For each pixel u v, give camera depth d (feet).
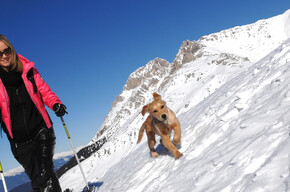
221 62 563.07
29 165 14.98
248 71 32.30
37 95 14.82
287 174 7.49
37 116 14.82
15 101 14.17
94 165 456.45
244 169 9.38
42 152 14.80
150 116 21.74
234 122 15.39
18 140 14.70
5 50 13.25
